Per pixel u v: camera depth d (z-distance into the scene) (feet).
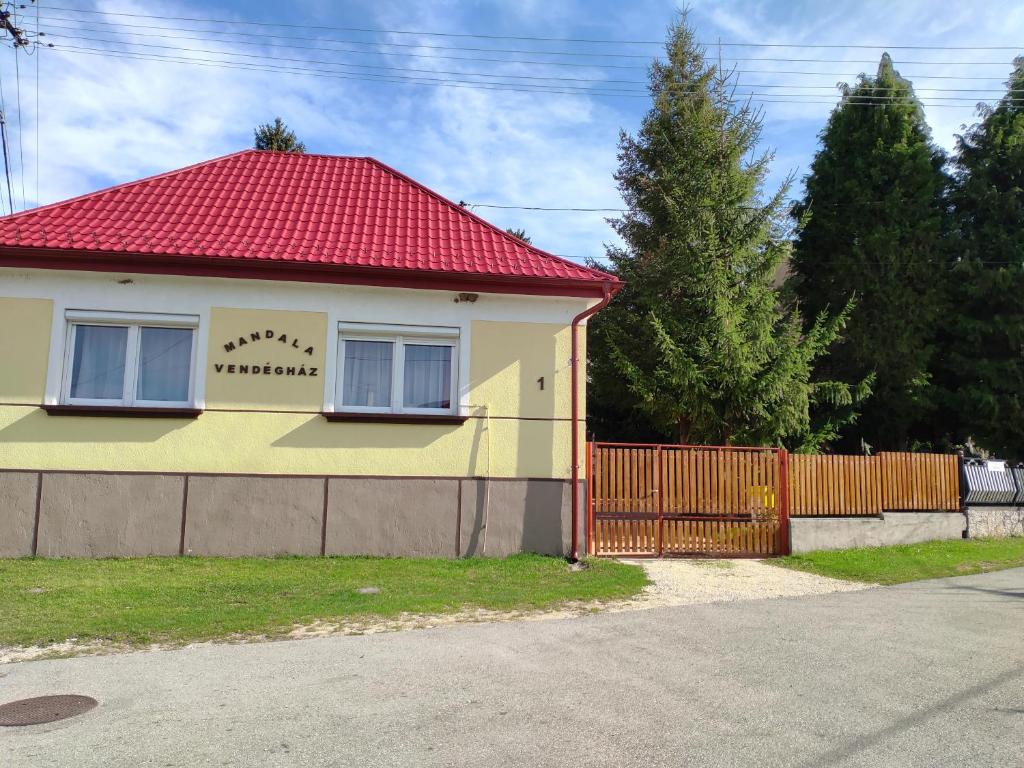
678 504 37.37
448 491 34.42
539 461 35.17
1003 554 40.14
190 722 14.58
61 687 16.78
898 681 17.47
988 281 61.93
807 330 68.13
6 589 26.25
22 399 32.27
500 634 21.72
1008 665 18.88
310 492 33.63
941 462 45.75
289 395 33.88
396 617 23.67
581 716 14.97
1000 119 66.54
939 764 12.78
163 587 27.12
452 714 15.05
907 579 32.50
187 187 39.83
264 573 29.84
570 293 35.12
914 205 65.00
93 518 32.27
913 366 62.44
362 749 13.26
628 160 64.18
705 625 23.13
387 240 36.65
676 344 53.98
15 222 33.86
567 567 32.81
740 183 56.75
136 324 33.53
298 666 18.37
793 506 40.32
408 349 35.40
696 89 59.93
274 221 37.19
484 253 36.70
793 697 16.22
